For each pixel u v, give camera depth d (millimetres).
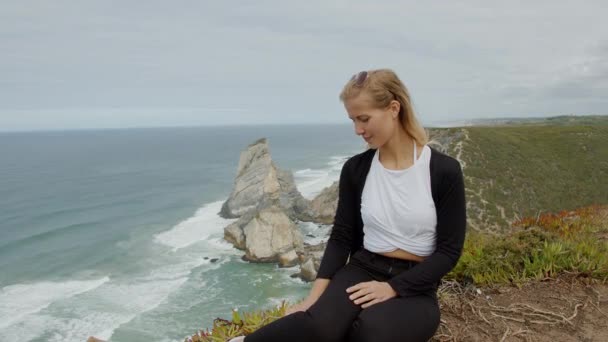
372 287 2424
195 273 34719
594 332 3451
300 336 2262
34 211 61125
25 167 121812
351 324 2369
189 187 81625
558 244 4906
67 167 120188
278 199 53906
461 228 2457
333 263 2809
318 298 2521
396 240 2561
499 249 5020
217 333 3605
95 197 71938
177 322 26453
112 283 32750
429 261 2441
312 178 86625
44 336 24984
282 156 144500
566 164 57625
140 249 41375
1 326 26000
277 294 30719
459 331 3568
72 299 29906
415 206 2455
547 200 50531
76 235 47281
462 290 4426
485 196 48656
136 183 87375
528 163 56062
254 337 2367
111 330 25438
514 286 4426
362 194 2695
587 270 4480
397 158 2553
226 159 140000
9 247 43031
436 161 2461
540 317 3740
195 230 48062
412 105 2475
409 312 2334
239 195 55312
